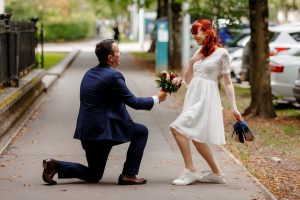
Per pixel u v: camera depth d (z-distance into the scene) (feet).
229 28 63.16
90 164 23.40
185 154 23.99
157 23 80.69
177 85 23.31
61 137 33.86
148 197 22.07
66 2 183.93
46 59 95.09
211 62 23.34
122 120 22.62
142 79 69.62
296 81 44.16
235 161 29.04
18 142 32.07
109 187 23.31
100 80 22.38
